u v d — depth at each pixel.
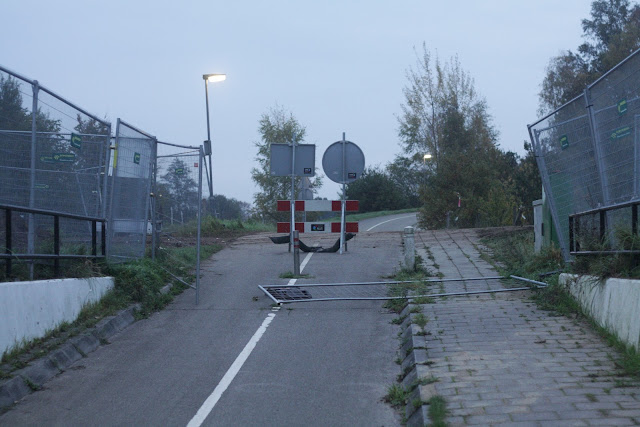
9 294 7.51
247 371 7.78
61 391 7.14
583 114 9.86
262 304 11.48
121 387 7.26
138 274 11.38
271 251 17.80
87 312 9.67
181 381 7.45
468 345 7.89
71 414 6.43
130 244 12.43
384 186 68.75
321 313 10.73
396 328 9.69
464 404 5.81
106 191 11.27
